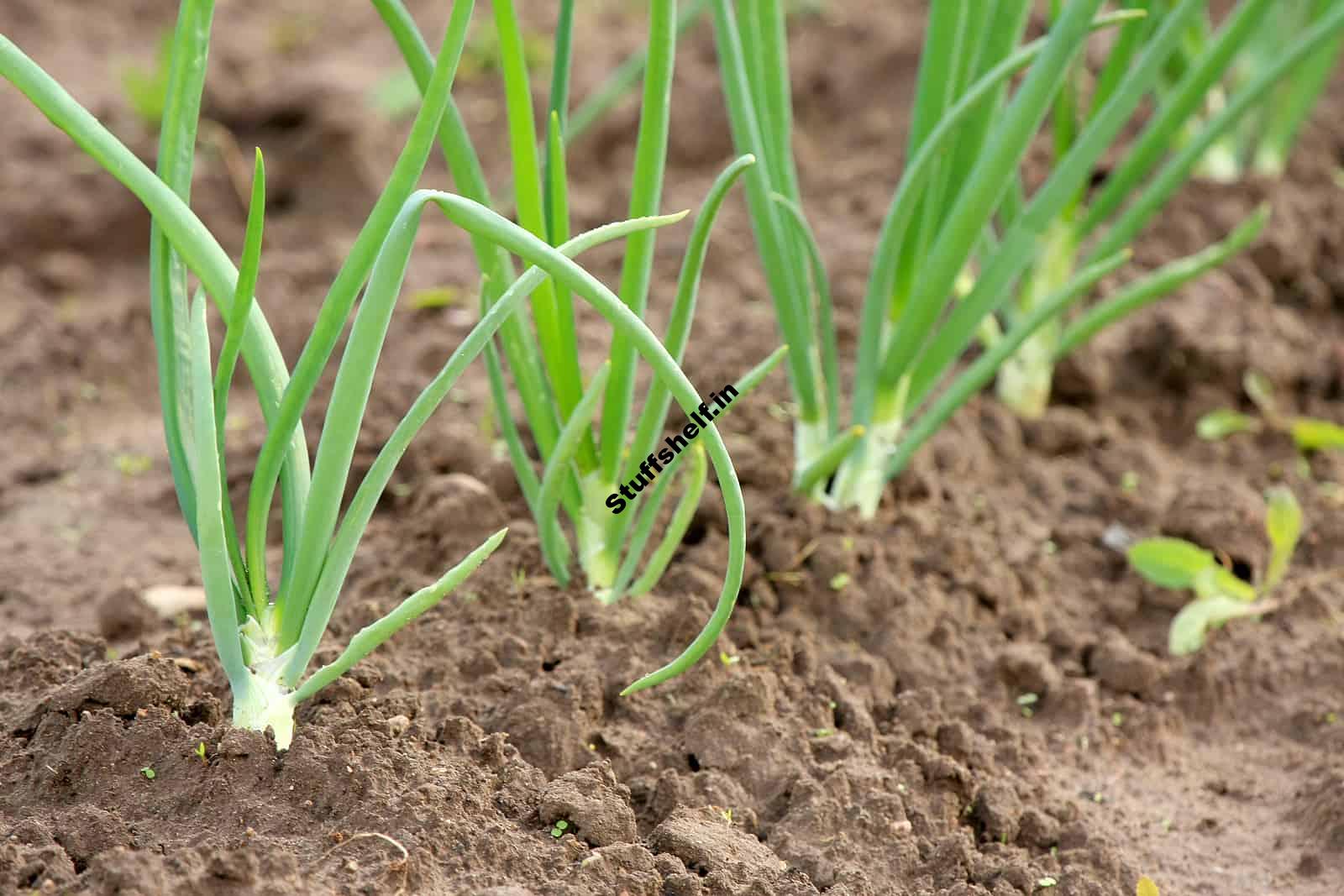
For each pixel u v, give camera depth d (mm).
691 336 2176
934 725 1812
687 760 1761
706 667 1805
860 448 1941
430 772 1687
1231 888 1752
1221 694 1896
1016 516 2025
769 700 1787
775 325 2176
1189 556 1922
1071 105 2078
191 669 1785
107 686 1702
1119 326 2199
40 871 1610
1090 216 2053
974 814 1765
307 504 1657
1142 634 1945
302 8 3422
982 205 1845
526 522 1930
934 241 1931
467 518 1922
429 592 1655
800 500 1934
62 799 1668
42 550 2000
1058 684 1880
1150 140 1999
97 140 1611
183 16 1637
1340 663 1910
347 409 1632
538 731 1746
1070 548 2004
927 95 1883
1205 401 2150
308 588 1679
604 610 1838
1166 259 2275
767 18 1871
